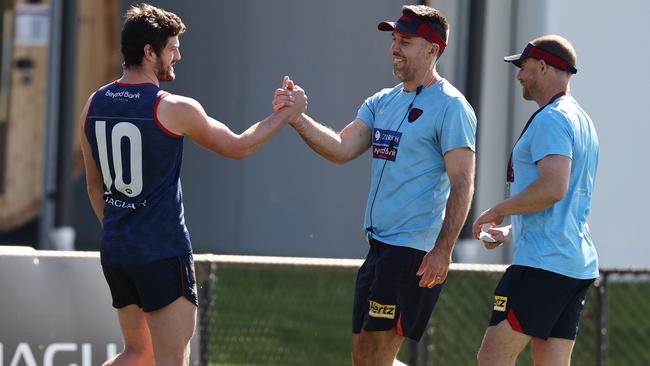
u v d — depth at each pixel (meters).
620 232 44.62
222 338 30.50
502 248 42.91
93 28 45.16
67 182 43.38
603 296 25.69
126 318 18.55
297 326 32.25
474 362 31.19
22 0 43.91
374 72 44.41
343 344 31.28
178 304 17.67
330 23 44.78
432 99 19.20
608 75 44.06
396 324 19.42
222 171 45.91
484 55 42.56
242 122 45.41
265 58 45.12
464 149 18.88
